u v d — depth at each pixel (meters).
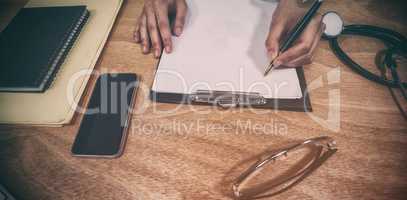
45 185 0.39
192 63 0.52
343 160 0.40
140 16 0.61
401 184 0.38
